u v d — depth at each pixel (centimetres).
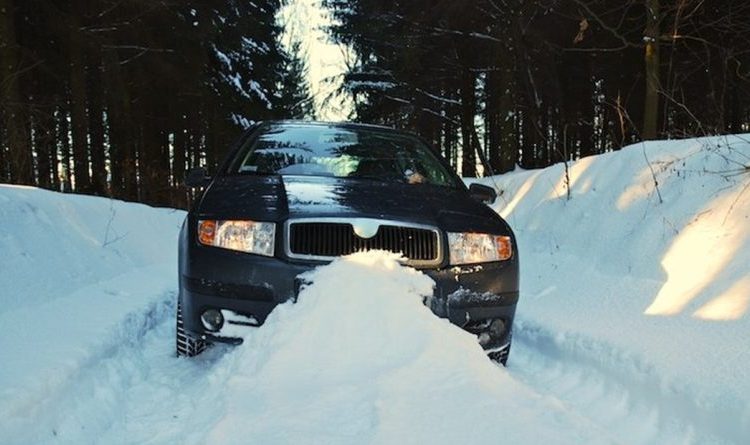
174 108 1973
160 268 700
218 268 348
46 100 1513
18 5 1377
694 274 472
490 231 383
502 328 381
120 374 365
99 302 479
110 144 1839
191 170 484
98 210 720
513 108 1620
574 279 588
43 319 407
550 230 743
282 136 504
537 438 250
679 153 650
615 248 593
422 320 316
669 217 564
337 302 317
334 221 351
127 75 1641
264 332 317
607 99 1848
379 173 468
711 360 332
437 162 508
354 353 299
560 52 1738
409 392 274
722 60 1409
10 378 296
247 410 261
